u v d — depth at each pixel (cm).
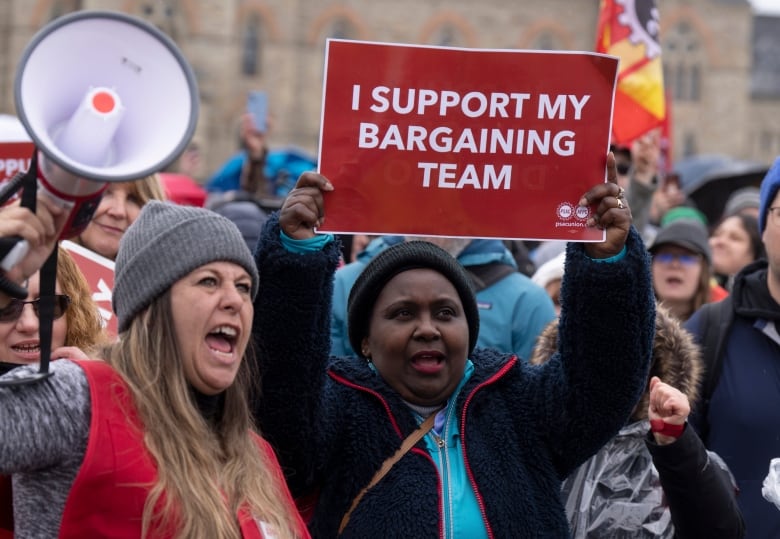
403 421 349
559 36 6619
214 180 1195
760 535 460
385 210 343
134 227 308
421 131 344
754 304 482
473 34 6550
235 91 6194
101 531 275
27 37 5688
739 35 7044
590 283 340
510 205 346
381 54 341
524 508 339
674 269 664
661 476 375
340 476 347
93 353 313
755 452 466
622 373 346
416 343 350
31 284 364
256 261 335
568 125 346
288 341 332
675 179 1270
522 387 363
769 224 479
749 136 7794
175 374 293
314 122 6347
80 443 279
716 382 476
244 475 297
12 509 309
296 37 6338
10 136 471
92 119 250
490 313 536
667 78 7038
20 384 273
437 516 335
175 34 5878
